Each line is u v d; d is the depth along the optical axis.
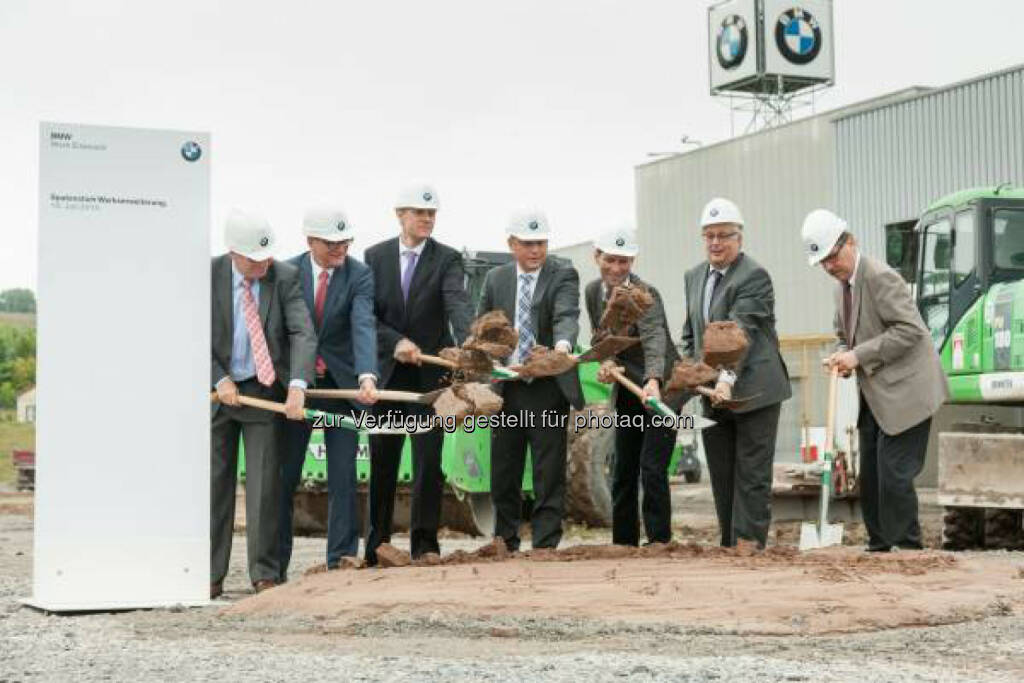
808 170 29.23
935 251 13.56
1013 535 12.16
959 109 25.08
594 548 8.20
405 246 9.15
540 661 5.32
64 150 7.78
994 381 12.53
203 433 7.97
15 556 11.92
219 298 8.49
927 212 13.79
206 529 7.98
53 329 7.77
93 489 7.82
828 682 4.89
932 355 9.19
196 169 7.96
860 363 9.13
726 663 5.25
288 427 8.71
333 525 8.89
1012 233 12.93
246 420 8.46
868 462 9.44
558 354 8.66
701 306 9.45
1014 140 24.08
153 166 7.90
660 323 9.45
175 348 7.94
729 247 9.24
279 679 5.04
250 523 8.48
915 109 26.00
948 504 11.79
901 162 26.34
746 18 32.88
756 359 9.06
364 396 8.47
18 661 5.68
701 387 8.84
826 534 9.85
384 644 5.91
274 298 8.48
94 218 7.82
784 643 5.86
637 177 34.09
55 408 7.77
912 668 5.21
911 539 9.11
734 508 9.18
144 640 6.26
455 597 6.81
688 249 32.69
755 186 30.66
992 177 24.48
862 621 6.30
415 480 8.99
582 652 5.62
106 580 7.82
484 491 13.30
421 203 9.01
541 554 8.09
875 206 26.91
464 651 5.68
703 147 32.12
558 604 6.64
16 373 82.12
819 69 33.06
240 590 8.95
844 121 27.66
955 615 6.49
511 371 8.71
